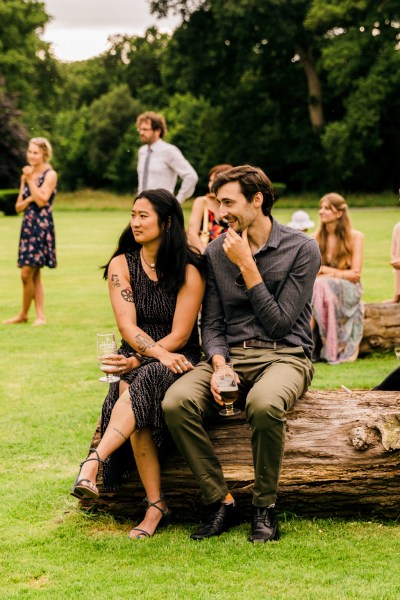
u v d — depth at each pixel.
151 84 70.38
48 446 5.12
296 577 3.24
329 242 7.90
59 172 66.75
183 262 4.04
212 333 4.07
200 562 3.41
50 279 14.22
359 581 3.20
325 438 3.81
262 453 3.61
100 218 36.31
